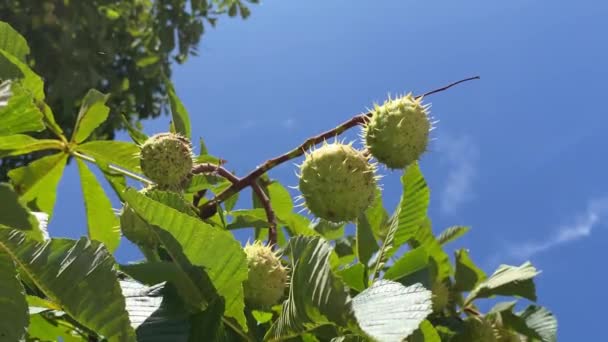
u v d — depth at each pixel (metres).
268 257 0.36
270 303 0.35
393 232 0.44
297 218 0.55
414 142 0.47
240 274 0.30
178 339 0.27
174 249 0.29
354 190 0.43
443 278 0.58
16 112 0.33
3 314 0.23
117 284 0.24
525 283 0.57
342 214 0.43
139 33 1.35
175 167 0.45
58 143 0.45
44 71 1.08
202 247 0.29
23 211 0.26
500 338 0.57
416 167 0.46
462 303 0.58
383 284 0.25
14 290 0.23
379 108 0.48
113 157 0.47
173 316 0.27
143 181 0.46
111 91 1.21
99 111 0.47
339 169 0.43
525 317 0.58
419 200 0.46
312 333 0.32
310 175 0.43
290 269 0.38
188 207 0.34
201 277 0.30
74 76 1.09
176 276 0.30
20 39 0.45
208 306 0.29
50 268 0.24
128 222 0.36
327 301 0.25
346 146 0.44
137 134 0.52
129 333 0.23
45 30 1.08
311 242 0.27
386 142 0.47
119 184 0.47
